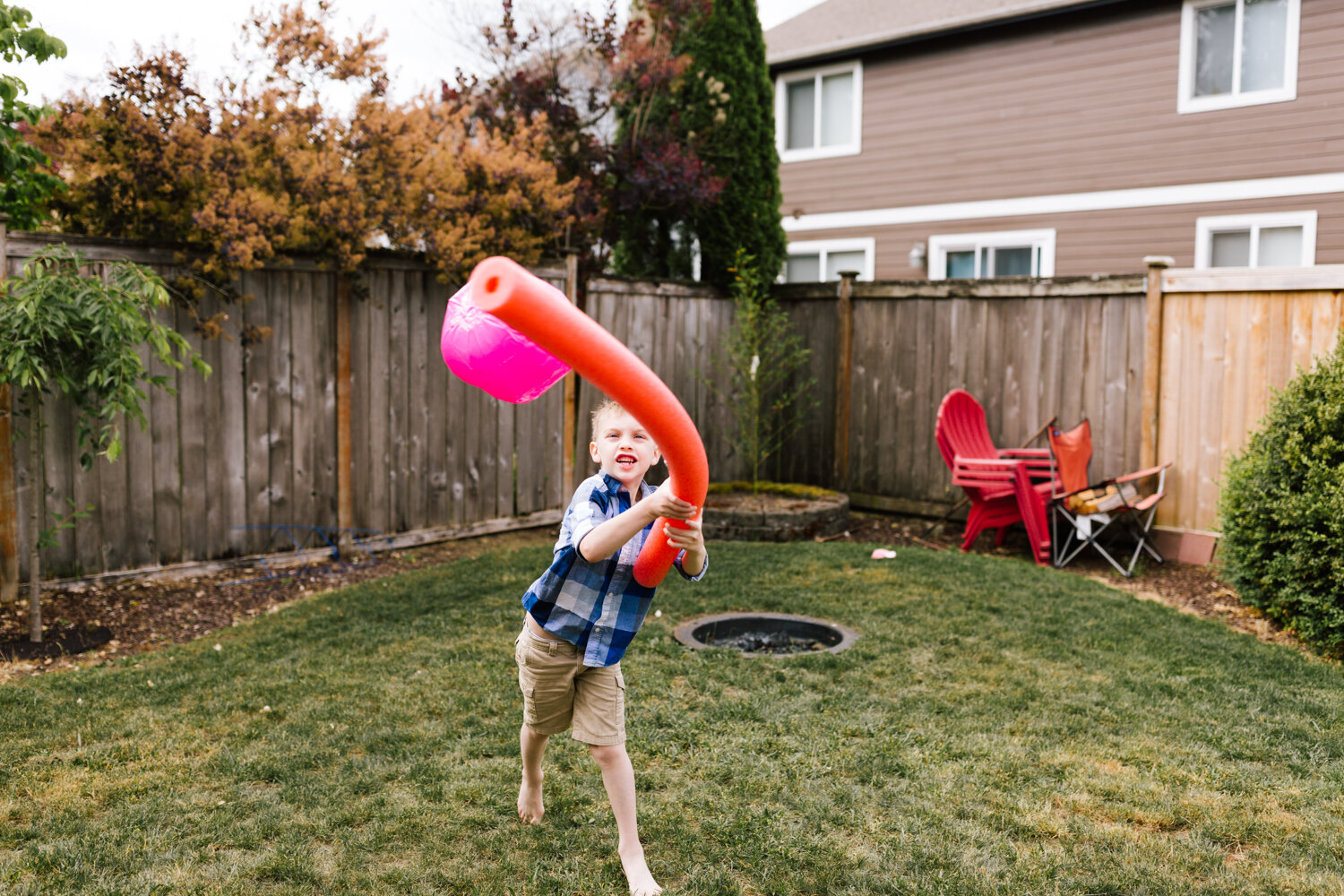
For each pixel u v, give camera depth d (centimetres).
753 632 475
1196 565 638
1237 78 1052
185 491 546
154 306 449
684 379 852
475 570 578
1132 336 692
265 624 467
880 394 845
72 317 410
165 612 490
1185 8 1063
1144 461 676
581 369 142
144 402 525
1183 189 1084
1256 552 486
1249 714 358
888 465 844
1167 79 1084
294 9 536
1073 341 725
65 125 496
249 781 294
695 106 849
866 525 794
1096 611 500
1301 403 482
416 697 364
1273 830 269
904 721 345
